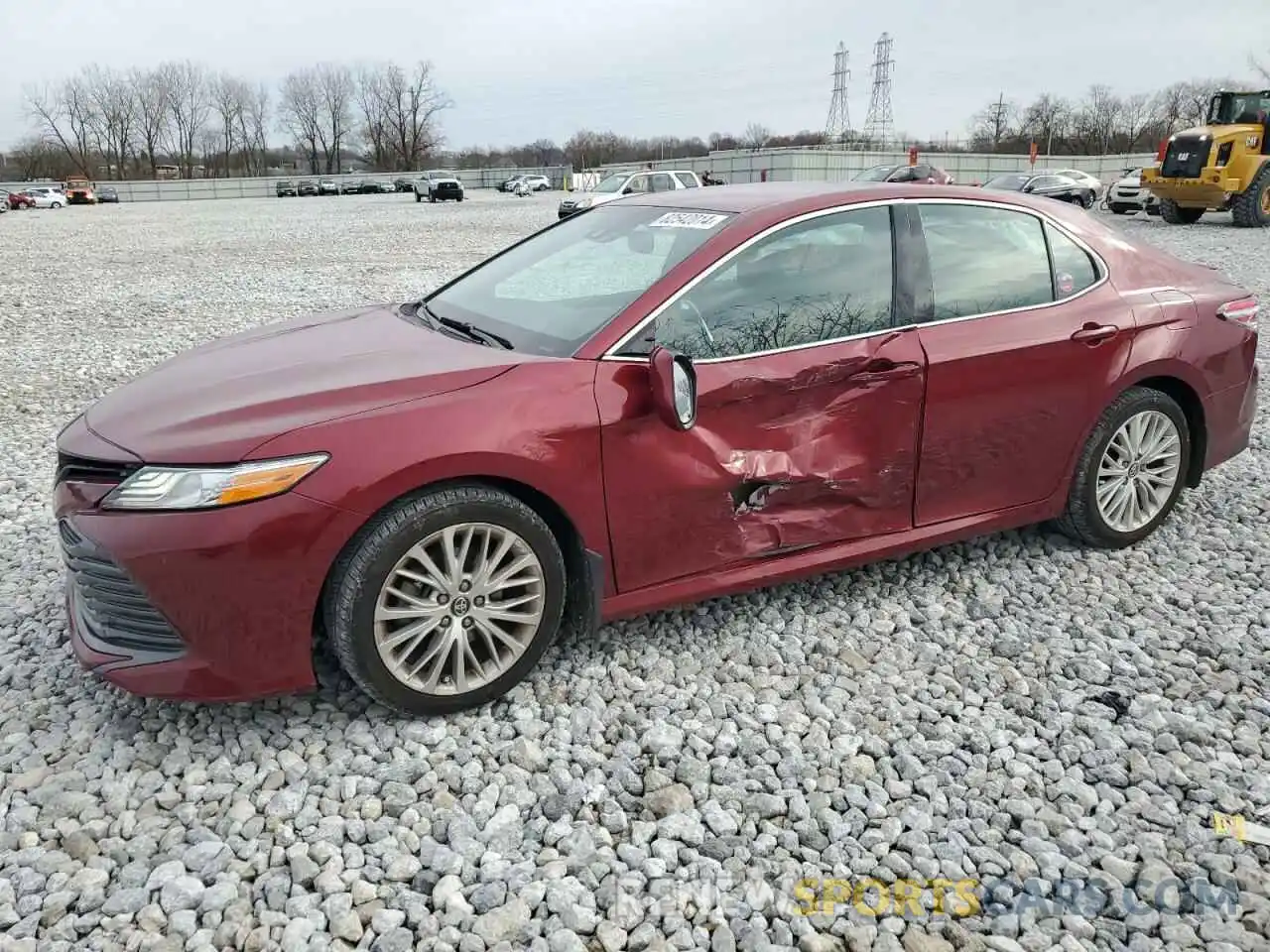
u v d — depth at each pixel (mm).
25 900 2266
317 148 105250
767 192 3641
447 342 3275
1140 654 3371
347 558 2713
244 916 2250
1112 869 2408
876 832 2525
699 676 3250
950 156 56438
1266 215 19500
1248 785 2703
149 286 13742
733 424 3168
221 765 2750
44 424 6453
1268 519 4527
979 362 3545
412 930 2219
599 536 3029
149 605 2635
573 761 2822
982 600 3760
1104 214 27453
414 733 2910
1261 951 2164
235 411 2740
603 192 26500
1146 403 4008
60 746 2869
